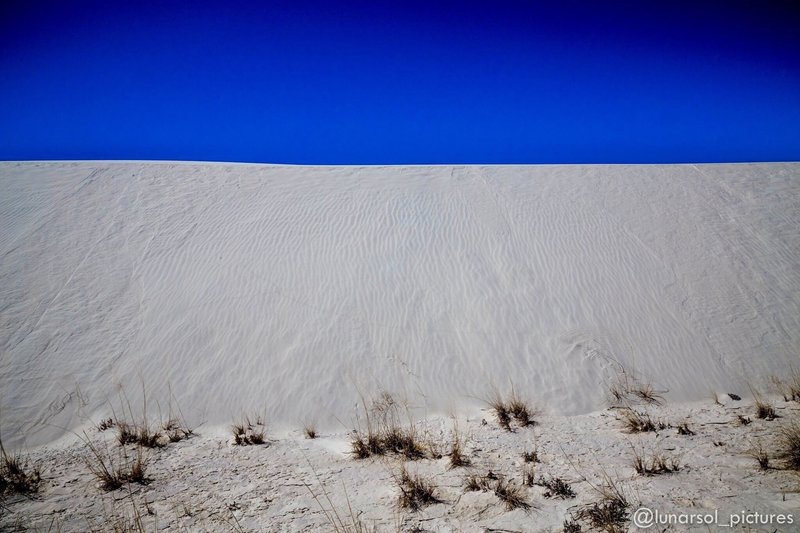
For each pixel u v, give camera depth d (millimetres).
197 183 12086
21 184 11367
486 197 12141
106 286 8953
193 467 5031
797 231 10977
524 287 9367
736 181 13000
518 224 11117
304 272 9586
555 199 12078
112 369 7535
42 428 6574
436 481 4074
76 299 8633
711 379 7668
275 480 4508
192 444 6012
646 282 9523
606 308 8930
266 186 12250
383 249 10266
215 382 7449
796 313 8875
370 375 7652
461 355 8031
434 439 5672
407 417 6887
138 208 10961
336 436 6395
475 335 8375
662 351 8133
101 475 4668
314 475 4617
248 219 10945
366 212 11414
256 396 7281
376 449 5395
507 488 3750
